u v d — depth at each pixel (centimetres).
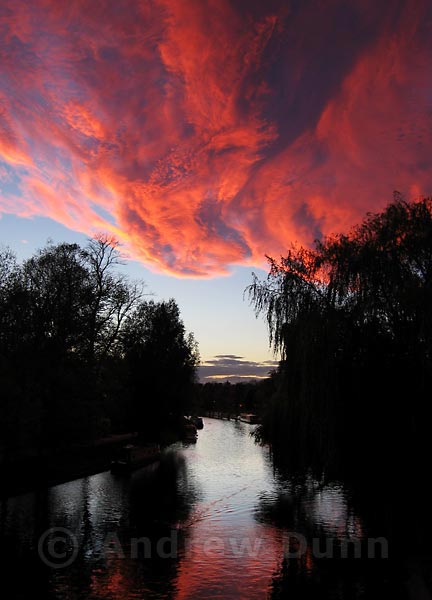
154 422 6366
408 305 1973
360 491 2214
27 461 4228
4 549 2344
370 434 2108
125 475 4562
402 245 2147
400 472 2055
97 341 4647
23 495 3541
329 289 2281
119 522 2869
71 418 4119
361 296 2159
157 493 3725
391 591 1806
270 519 2911
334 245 2380
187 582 1956
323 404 2200
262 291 2491
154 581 1978
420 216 2173
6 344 3859
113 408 5209
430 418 1995
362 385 2123
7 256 4084
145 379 6156
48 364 4025
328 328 2202
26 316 3991
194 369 6981
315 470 2453
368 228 2339
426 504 1998
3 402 3466
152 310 6512
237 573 2056
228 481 4281
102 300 4622
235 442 8081
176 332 6519
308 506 3206
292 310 2372
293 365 2388
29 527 2723
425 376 1978
